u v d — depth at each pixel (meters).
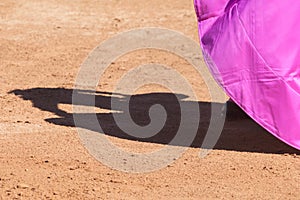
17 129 14.91
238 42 13.53
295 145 13.38
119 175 12.41
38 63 22.06
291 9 13.55
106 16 28.41
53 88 18.98
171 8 29.75
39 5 29.47
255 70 13.44
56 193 11.50
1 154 13.21
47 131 14.77
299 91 13.42
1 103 17.22
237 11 13.68
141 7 29.89
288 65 13.42
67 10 29.00
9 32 25.98
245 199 11.52
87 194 11.50
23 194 11.41
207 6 14.08
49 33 26.00
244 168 12.83
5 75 20.48
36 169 12.52
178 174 12.52
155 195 11.57
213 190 11.84
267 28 13.48
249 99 13.44
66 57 22.89
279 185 12.11
